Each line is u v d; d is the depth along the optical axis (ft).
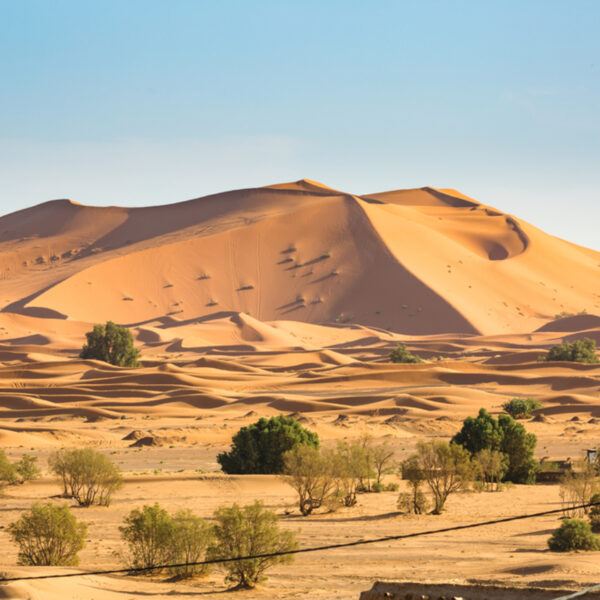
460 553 414.21
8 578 276.00
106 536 467.93
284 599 279.49
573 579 303.89
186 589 302.45
